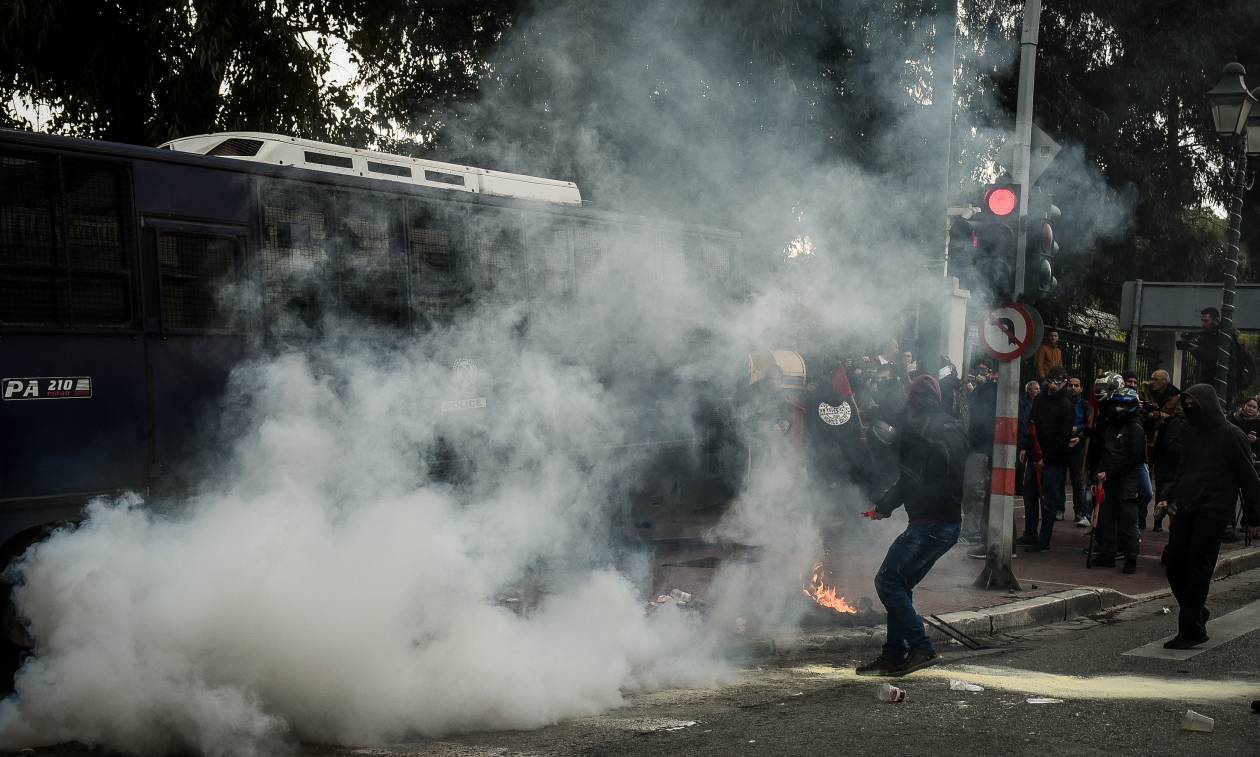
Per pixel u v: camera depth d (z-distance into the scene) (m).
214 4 13.16
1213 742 5.55
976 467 13.05
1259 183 25.33
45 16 12.59
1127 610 9.90
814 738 5.63
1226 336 13.98
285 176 8.28
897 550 7.12
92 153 7.21
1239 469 8.00
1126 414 11.55
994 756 5.30
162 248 7.52
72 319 7.02
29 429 6.78
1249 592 11.03
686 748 5.48
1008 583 9.94
